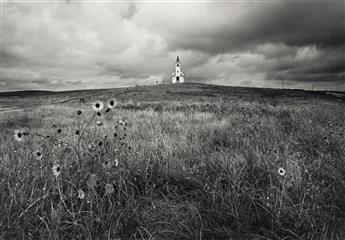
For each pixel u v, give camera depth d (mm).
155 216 2439
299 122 7270
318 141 4871
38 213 2371
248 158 3805
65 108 17250
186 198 2949
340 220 2320
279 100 33875
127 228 2318
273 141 4887
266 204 2438
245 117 8273
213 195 2596
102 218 2230
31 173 3137
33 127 8797
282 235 2135
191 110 13531
